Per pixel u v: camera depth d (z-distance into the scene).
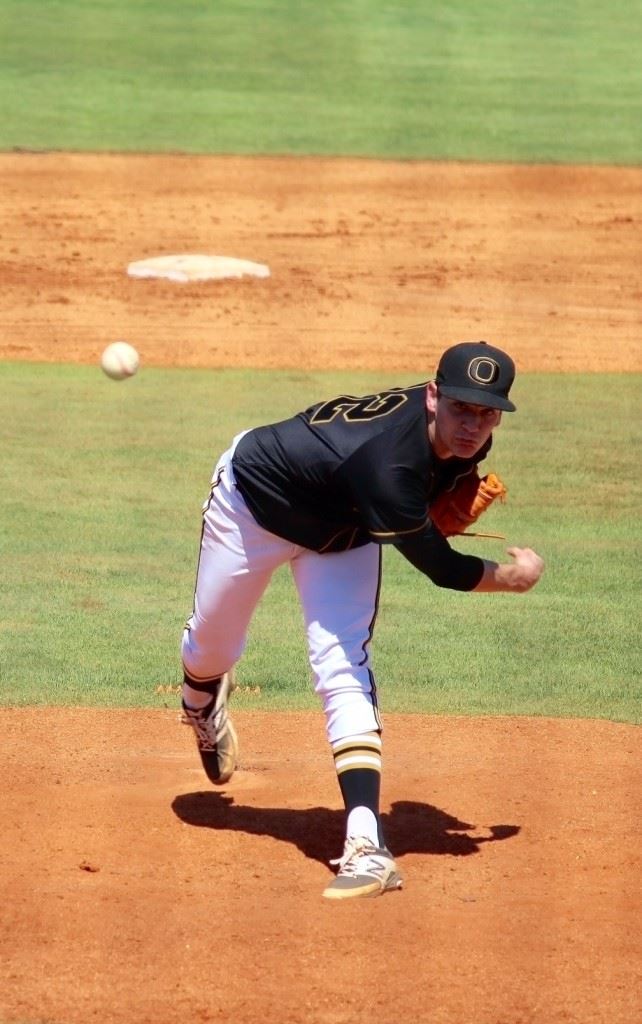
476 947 14.30
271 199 67.38
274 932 14.56
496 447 40.06
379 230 63.38
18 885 15.67
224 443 39.91
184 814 18.06
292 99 86.94
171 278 56.56
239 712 22.95
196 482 36.84
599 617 28.53
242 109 84.44
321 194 68.31
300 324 52.06
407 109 85.31
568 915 15.12
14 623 27.50
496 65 96.69
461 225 64.31
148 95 86.88
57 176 69.75
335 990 13.39
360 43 100.69
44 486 36.22
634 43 103.25
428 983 13.54
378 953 14.12
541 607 29.28
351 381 46.16
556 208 67.12
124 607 28.59
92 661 25.50
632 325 52.91
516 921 14.95
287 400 43.94
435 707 23.34
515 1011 13.06
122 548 32.19
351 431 15.06
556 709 23.34
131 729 21.83
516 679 24.94
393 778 19.55
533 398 45.03
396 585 31.27
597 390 46.09
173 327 51.59
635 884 16.00
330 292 55.56
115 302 53.94
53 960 13.91
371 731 15.69
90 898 15.38
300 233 62.78
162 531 33.31
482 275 58.06
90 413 42.59
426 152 76.25
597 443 40.62
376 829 15.60
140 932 14.53
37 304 53.34
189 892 15.60
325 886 15.80
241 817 18.00
